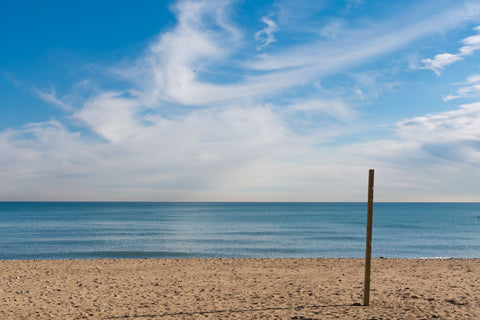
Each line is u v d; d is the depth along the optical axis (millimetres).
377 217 95625
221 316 7367
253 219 84000
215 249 31297
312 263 15633
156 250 30578
